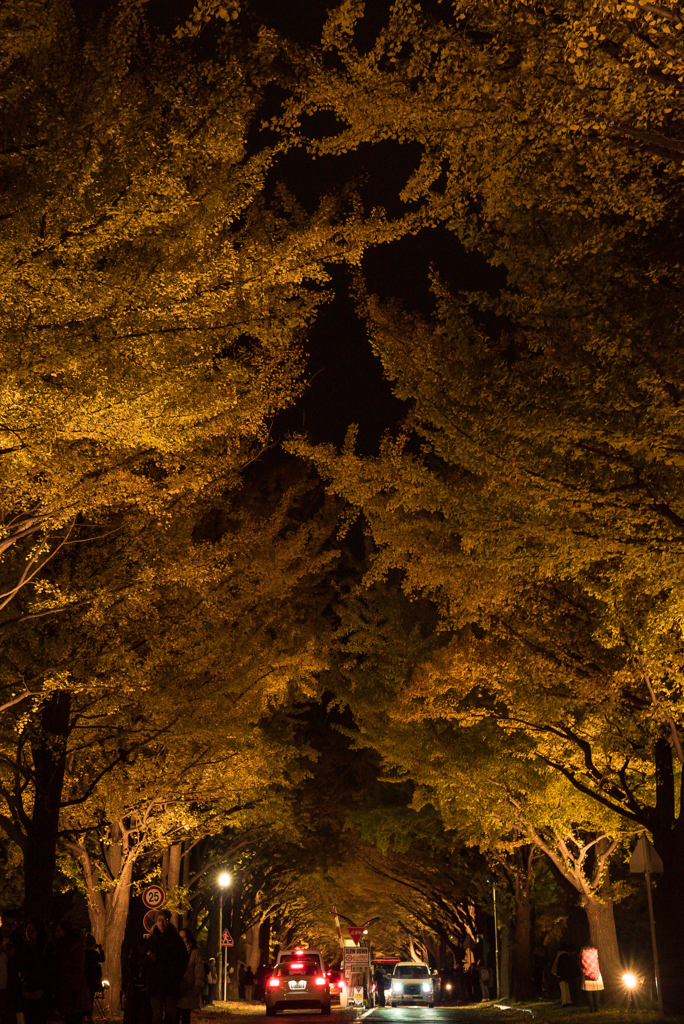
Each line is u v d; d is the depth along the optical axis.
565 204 9.99
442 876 44.81
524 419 11.27
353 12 9.52
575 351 11.27
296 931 87.62
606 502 11.46
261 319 10.45
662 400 10.52
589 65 8.52
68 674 15.48
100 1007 22.16
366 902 67.50
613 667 16.34
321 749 41.75
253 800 28.44
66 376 9.45
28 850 18.00
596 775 18.00
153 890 21.09
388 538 16.23
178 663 19.16
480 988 43.28
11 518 12.27
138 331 9.59
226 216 9.98
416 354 13.47
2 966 12.73
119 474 11.61
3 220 8.57
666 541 11.50
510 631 16.77
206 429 11.10
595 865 25.20
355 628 29.94
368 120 9.60
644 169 9.37
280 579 21.27
